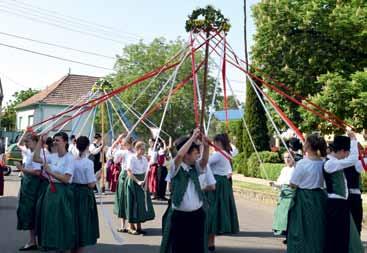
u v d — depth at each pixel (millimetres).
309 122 12430
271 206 12719
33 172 6914
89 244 6309
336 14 12203
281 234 7750
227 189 7316
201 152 5109
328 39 12828
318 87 12852
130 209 8289
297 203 5547
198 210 4957
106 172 14617
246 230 9031
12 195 13305
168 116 25953
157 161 13438
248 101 20938
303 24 12609
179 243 4926
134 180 8312
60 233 5980
